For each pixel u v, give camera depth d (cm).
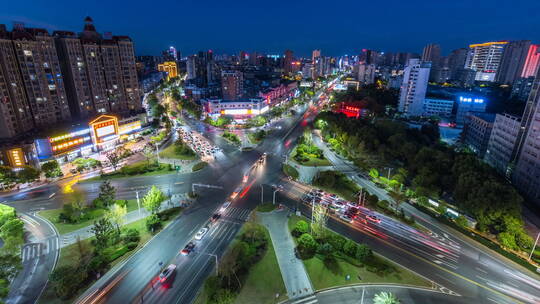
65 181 12138
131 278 6931
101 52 17350
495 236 8919
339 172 13062
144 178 12569
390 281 7062
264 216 9712
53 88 14788
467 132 17625
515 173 11912
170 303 6297
